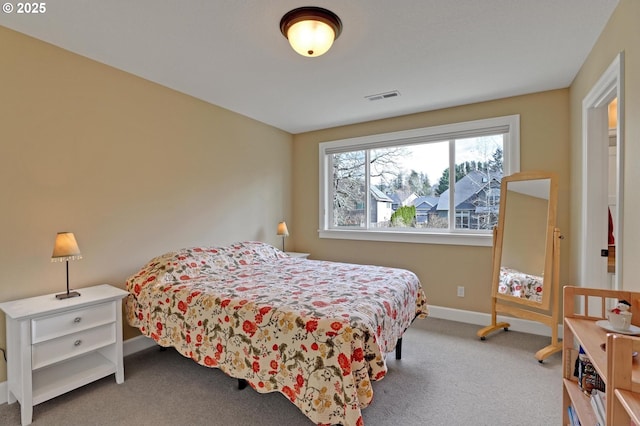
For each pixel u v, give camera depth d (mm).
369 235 3850
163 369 2336
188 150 3059
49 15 1824
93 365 2111
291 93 2996
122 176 2555
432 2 1697
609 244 2551
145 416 1796
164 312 2146
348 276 2496
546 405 1895
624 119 1646
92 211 2377
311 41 1845
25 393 1712
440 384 2125
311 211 4344
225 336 1832
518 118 3018
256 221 3854
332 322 1528
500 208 2977
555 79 2670
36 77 2086
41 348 1784
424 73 2562
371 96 3061
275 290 2068
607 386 969
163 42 2121
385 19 1848
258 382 1672
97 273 2406
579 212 2514
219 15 1820
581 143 2441
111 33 2016
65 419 1765
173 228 2934
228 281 2320
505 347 2697
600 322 1431
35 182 2092
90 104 2355
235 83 2777
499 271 2963
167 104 2873
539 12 1783
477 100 3160
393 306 2018
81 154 2311
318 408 1450
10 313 1727
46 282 2139
